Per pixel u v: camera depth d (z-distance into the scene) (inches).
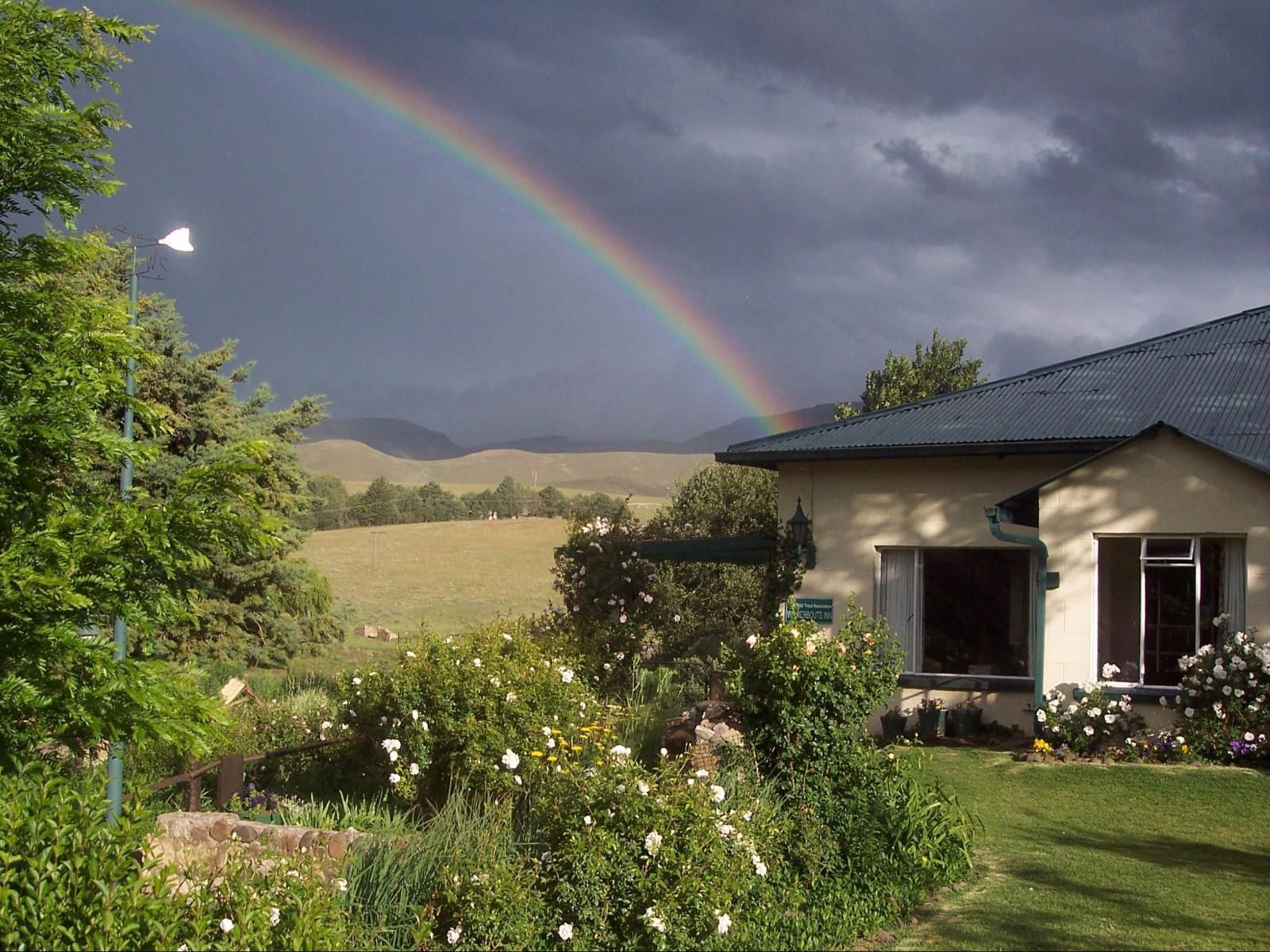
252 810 343.6
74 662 188.7
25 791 188.7
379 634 1231.5
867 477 567.8
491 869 234.4
